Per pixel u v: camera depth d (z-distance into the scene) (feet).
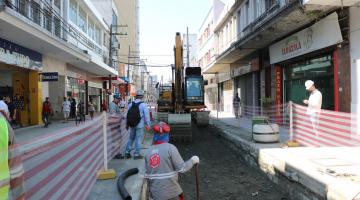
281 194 27.22
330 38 45.34
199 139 57.82
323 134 34.55
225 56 91.45
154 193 15.02
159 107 81.92
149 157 15.34
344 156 28.91
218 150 47.65
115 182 24.41
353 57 41.45
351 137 34.37
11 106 64.49
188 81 74.23
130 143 33.42
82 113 81.92
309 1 40.19
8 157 8.82
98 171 25.98
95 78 139.33
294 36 56.85
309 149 33.30
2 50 58.34
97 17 123.34
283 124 50.01
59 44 69.10
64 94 93.45
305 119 36.96
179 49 60.18
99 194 21.58
